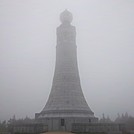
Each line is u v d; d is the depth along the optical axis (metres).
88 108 84.75
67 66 87.25
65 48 89.25
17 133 68.56
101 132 67.81
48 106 83.75
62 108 80.25
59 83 85.75
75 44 91.75
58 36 91.62
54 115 78.88
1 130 70.00
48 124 77.38
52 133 65.94
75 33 92.69
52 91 86.69
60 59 88.75
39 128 69.50
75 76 87.31
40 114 83.75
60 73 86.94
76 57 90.94
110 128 69.06
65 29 90.75
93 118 80.69
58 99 83.19
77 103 82.56
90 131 68.38
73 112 79.19
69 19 92.94
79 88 87.06
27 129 68.56
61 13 93.75
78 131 69.06
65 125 76.38
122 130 69.88
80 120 77.31
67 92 83.81
